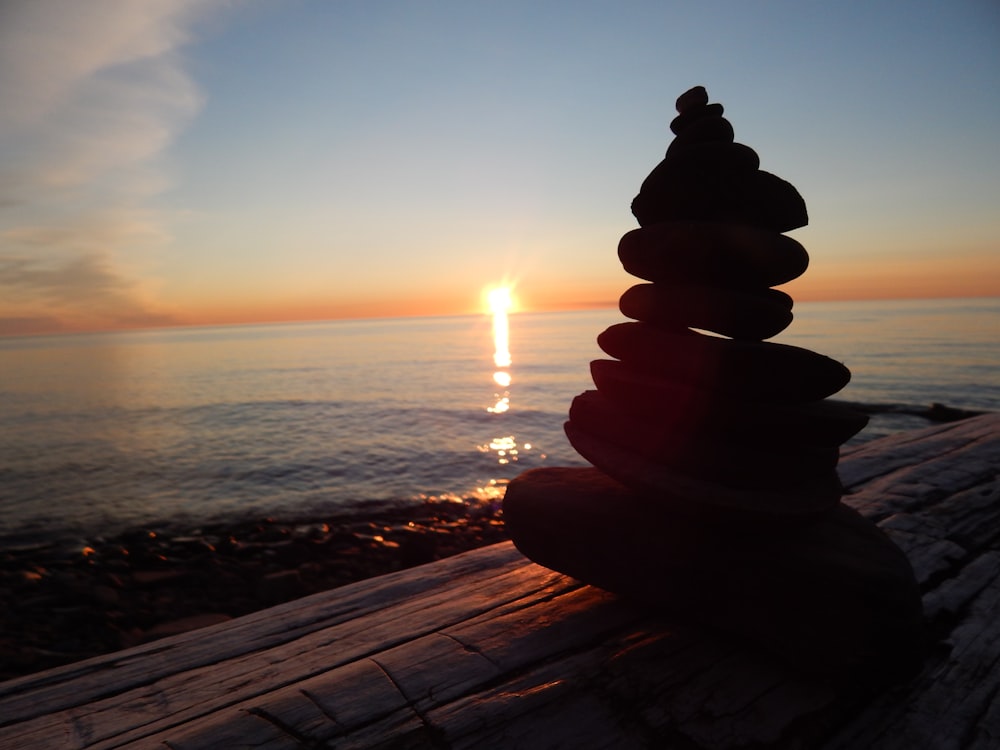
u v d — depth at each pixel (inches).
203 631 82.1
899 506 123.5
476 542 390.6
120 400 1572.3
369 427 1013.8
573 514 82.4
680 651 70.0
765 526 68.1
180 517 499.8
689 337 74.4
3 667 207.3
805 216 77.1
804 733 59.1
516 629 75.1
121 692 67.9
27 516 514.0
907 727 60.7
